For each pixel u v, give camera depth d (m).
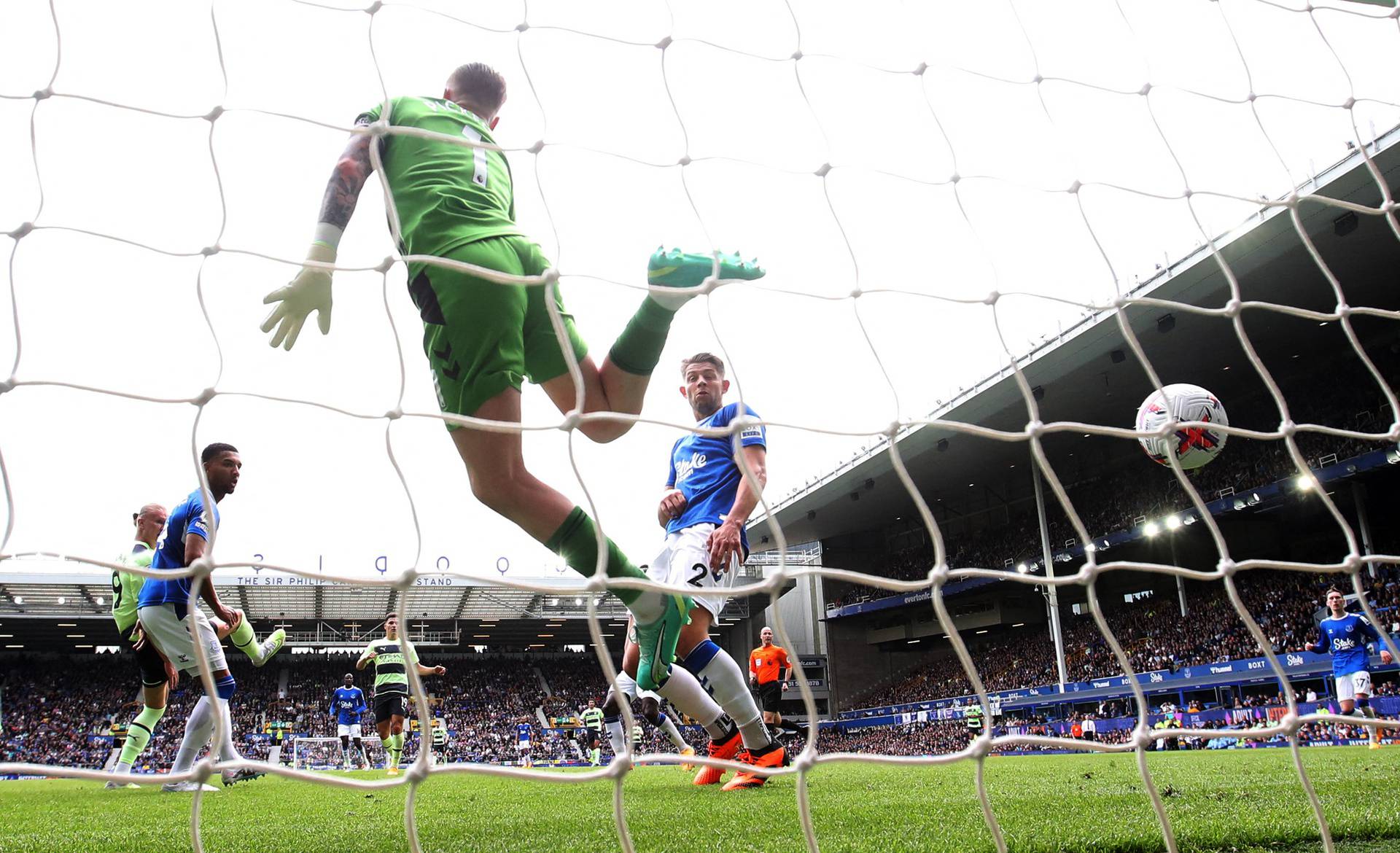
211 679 1.44
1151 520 32.22
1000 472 40.12
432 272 2.23
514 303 2.24
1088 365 27.56
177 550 5.33
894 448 2.03
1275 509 32.44
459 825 2.86
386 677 9.52
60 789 6.21
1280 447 29.69
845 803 3.23
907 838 2.28
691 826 2.62
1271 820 2.47
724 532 4.14
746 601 45.59
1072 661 34.09
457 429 2.22
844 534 47.34
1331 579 28.22
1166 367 28.47
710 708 4.61
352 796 4.64
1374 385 27.86
